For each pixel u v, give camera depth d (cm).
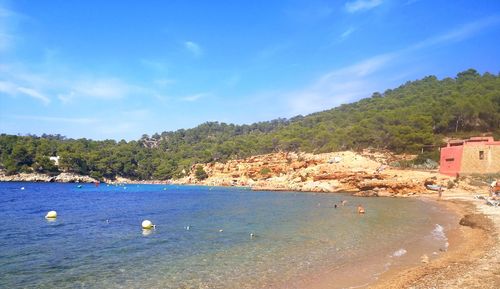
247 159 15812
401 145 11938
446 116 12731
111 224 4128
